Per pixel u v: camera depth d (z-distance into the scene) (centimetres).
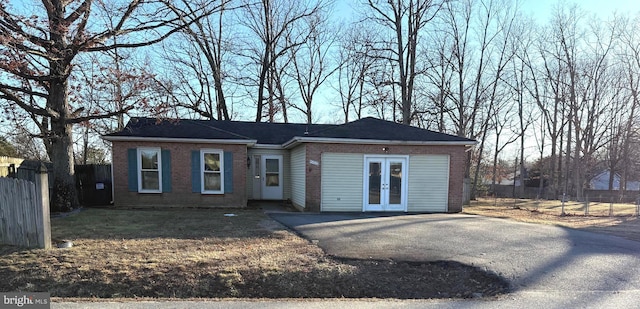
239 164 1336
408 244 702
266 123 1844
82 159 2675
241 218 1037
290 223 952
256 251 641
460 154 1291
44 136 1020
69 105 1083
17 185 655
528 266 568
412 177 1277
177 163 1297
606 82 2825
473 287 510
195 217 1041
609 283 496
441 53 2667
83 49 938
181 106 2264
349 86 3145
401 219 1055
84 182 1325
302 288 516
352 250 652
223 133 1362
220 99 2495
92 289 498
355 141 1226
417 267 579
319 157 1235
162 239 724
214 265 561
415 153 1277
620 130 2886
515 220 1100
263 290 510
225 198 1330
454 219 1062
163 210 1199
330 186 1245
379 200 1265
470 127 2759
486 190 3309
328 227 891
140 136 1252
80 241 695
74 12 966
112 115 1036
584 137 2969
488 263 579
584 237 802
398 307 408
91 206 1278
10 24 847
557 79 2869
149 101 1060
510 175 5262
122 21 1033
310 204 1238
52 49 884
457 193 1292
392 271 563
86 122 1080
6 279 516
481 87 2750
